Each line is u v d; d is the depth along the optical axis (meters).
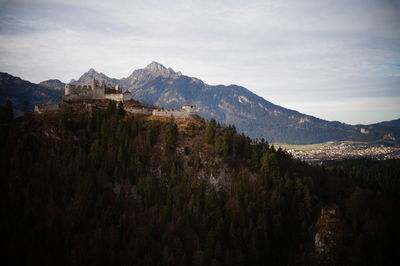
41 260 163.12
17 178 194.12
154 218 191.00
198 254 170.38
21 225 172.50
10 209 180.00
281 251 190.62
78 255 168.12
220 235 184.12
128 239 181.88
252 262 179.12
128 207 196.38
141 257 173.88
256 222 195.25
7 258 162.12
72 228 178.38
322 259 185.50
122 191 198.75
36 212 182.38
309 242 196.88
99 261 168.12
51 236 173.00
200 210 198.00
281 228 196.00
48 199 189.38
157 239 183.62
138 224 188.75
